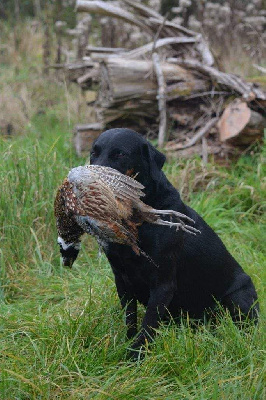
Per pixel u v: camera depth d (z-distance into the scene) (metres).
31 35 22.20
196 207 9.73
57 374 5.63
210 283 6.79
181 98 11.54
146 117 11.75
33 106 16.28
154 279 6.18
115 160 5.90
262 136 11.29
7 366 5.73
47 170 9.39
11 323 6.74
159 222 5.10
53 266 8.52
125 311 6.53
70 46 22.23
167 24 12.70
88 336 6.27
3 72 19.56
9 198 8.89
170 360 5.87
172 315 6.89
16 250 8.65
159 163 6.27
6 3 27.05
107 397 5.26
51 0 23.44
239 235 9.46
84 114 15.02
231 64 17.19
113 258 6.20
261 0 22.69
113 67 11.30
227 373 5.75
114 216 4.87
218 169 11.08
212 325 6.79
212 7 20.50
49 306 7.35
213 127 11.53
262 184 10.42
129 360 6.05
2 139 10.31
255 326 6.54
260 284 7.71
